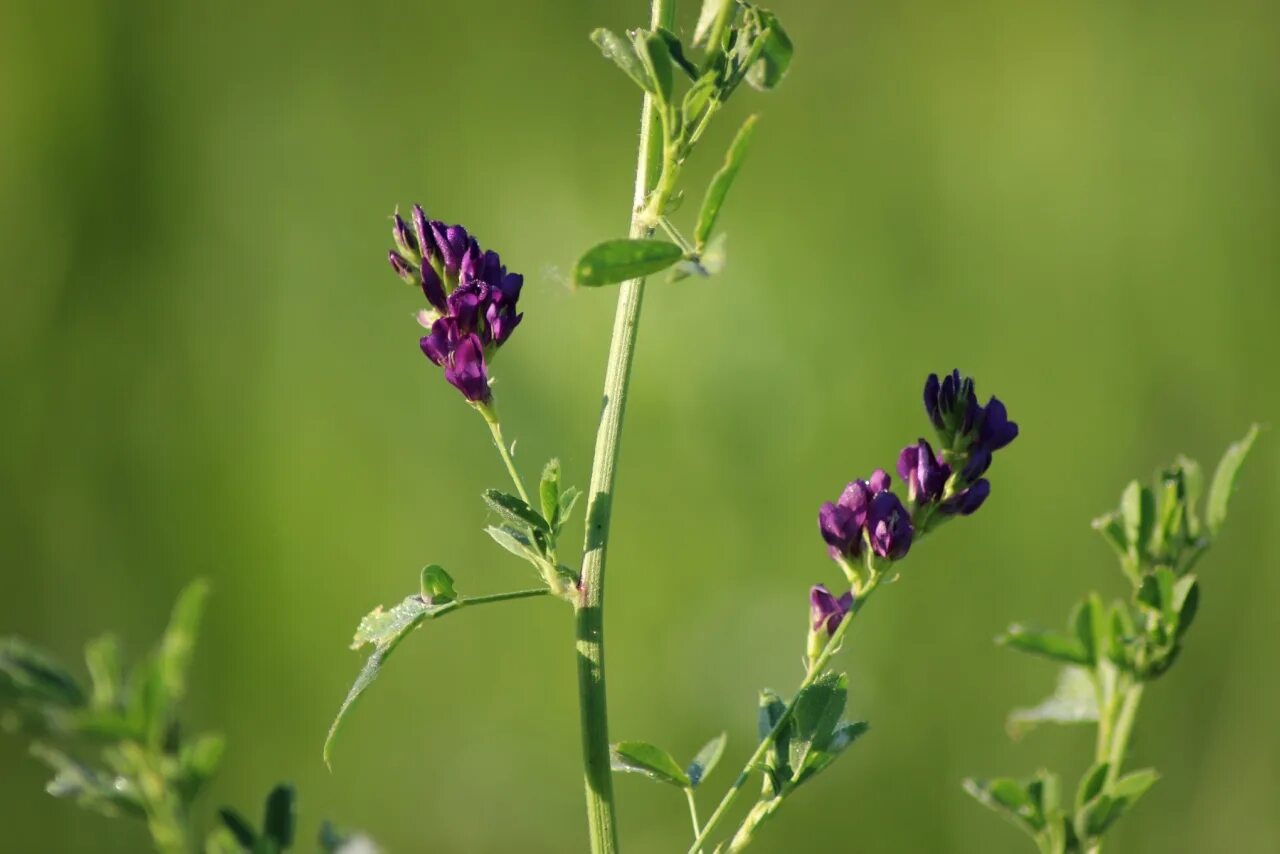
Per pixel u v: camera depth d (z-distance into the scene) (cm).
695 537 945
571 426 946
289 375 973
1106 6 1018
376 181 1005
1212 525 445
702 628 929
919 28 1035
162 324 968
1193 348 964
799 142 1017
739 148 331
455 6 1019
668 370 954
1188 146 994
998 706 915
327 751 325
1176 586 425
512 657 939
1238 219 973
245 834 368
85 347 952
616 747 375
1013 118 1017
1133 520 440
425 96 1016
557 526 358
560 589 355
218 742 342
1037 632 440
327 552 949
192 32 991
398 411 965
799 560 938
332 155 1005
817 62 1034
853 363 971
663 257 334
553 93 1012
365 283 992
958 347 982
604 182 994
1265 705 892
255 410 966
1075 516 948
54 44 955
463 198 1005
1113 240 988
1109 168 998
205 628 930
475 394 363
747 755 895
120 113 970
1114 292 980
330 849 382
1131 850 873
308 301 984
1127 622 432
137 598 935
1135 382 969
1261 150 986
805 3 1038
